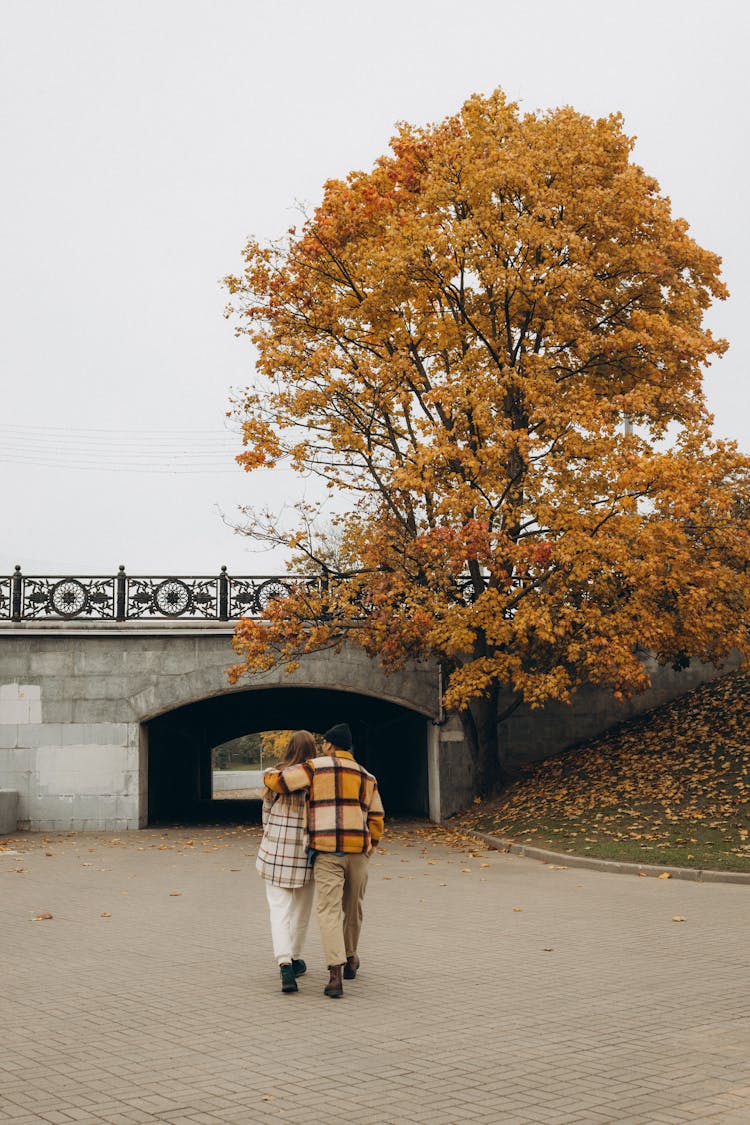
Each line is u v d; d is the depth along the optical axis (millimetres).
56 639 24312
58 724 24172
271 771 8055
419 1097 5383
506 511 20188
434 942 9914
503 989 7895
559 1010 7219
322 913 7781
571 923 10969
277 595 23266
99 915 11859
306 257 21828
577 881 14469
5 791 23250
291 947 7977
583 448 19891
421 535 19781
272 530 21781
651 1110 5156
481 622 19828
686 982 8102
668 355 21062
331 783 7914
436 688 25297
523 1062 5988
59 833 23469
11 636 24156
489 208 20484
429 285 21188
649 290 21828
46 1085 5625
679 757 21344
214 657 24453
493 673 20047
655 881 14336
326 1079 5703
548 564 19578
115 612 24297
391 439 22094
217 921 11406
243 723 40000
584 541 18938
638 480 19078
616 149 21562
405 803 31781
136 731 24234
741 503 22938
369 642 21109
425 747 27344
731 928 10594
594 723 26047
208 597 24469
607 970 8570
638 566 18562
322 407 21438
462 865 16578
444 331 21875
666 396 20891
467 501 19750
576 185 20875
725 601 20750
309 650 22016
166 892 13781
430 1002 7488
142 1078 5746
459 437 21062
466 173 20953
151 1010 7328
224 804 37969
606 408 19734
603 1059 6035
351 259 21906
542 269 20203
